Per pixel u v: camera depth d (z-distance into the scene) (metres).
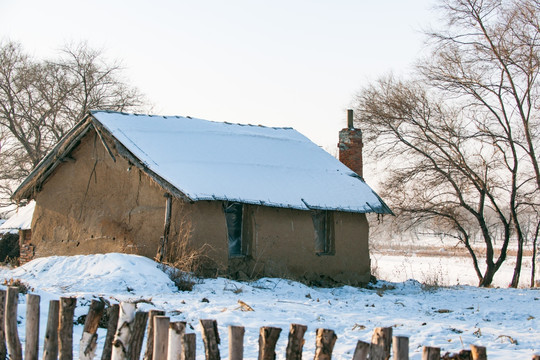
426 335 11.36
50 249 23.59
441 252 65.56
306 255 22.27
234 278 20.28
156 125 22.91
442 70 30.06
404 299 18.88
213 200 19.75
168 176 19.53
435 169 30.48
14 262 26.73
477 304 18.67
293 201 21.64
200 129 24.03
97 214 22.20
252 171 22.28
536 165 29.34
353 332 11.48
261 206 21.27
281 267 21.45
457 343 10.78
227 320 11.66
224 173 21.27
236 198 19.98
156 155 20.66
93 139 22.70
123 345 5.90
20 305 11.05
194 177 20.11
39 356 8.52
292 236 21.92
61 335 6.24
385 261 52.78
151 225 20.44
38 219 24.36
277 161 23.94
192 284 17.16
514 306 18.30
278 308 13.48
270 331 5.36
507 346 10.76
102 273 16.98
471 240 80.69
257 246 20.91
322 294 19.06
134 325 5.92
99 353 8.91
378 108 31.58
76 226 22.86
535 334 12.07
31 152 41.84
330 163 26.05
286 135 27.05
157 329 5.63
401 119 30.89
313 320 12.39
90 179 22.69
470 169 29.94
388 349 5.13
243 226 21.20
